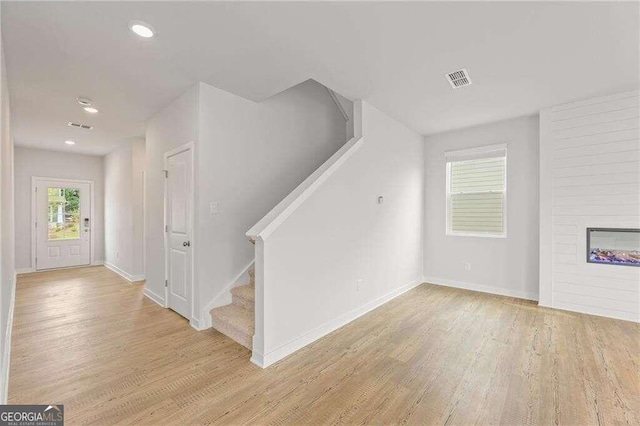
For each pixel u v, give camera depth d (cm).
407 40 229
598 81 299
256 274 241
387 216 399
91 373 221
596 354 252
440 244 485
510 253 421
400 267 430
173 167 349
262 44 235
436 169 488
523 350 260
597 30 214
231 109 329
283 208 257
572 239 356
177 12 196
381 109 378
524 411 182
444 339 282
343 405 188
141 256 521
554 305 369
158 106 367
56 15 198
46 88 314
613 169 331
